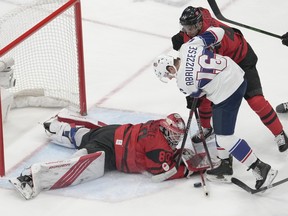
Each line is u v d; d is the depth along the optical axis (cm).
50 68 2150
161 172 1742
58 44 2197
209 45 1672
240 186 1733
